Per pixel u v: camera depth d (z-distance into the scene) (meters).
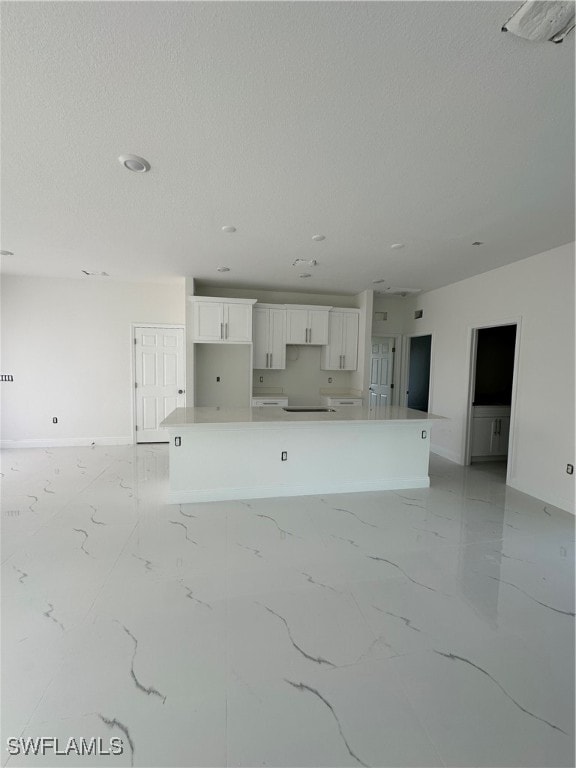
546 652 1.62
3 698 1.35
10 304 4.88
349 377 5.95
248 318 4.96
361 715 1.32
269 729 1.26
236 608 1.87
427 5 1.08
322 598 1.96
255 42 1.22
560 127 1.63
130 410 5.36
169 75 1.35
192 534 2.65
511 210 2.55
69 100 1.49
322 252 3.57
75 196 2.38
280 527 2.79
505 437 4.79
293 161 1.95
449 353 4.92
